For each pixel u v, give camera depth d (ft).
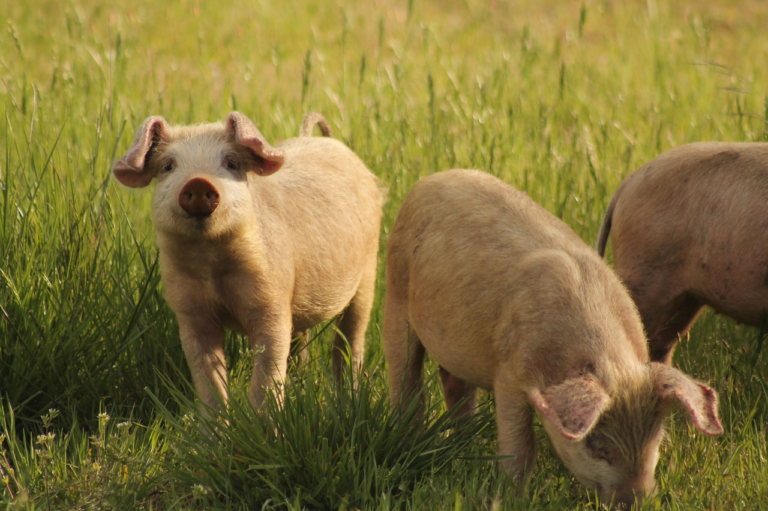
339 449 24.57
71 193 34.73
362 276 33.30
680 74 65.41
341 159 33.63
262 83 64.69
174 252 26.40
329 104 56.70
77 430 27.53
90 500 23.81
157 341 30.89
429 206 28.60
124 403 30.17
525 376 23.52
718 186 29.07
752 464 26.04
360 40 80.69
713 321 34.68
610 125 52.16
